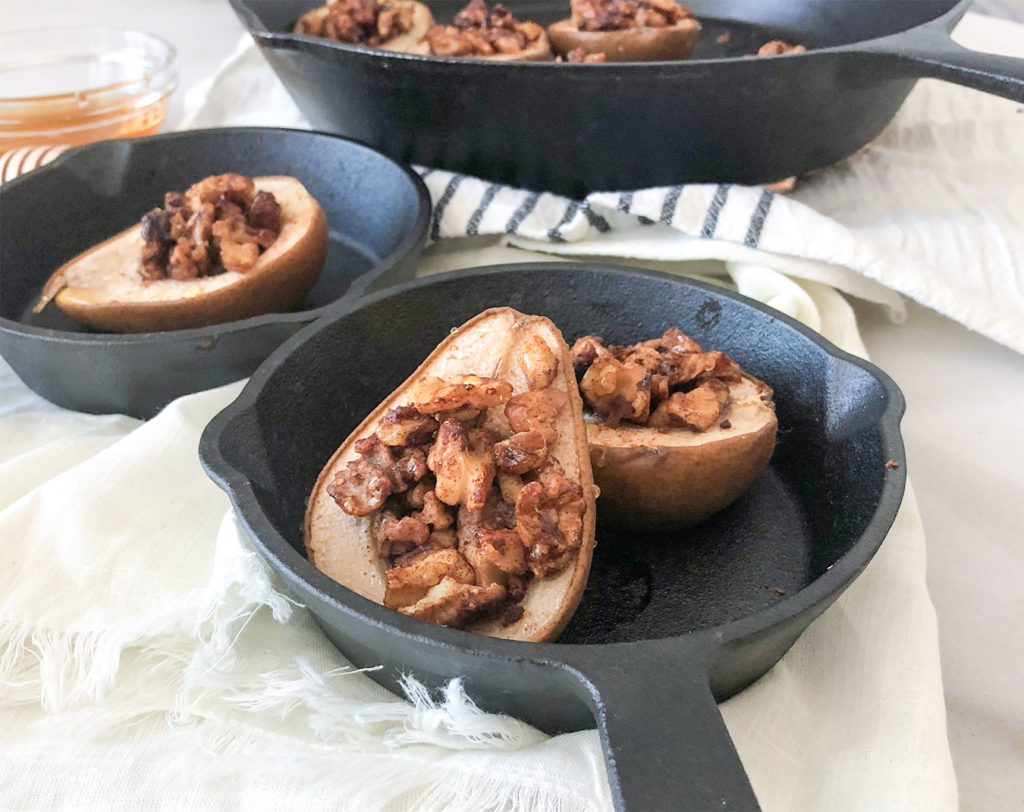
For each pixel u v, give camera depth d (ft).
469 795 0.76
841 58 1.21
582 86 1.23
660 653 0.68
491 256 1.37
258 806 0.76
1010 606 0.97
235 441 0.88
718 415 0.95
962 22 1.91
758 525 0.98
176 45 2.24
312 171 1.44
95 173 1.40
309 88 1.41
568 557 0.83
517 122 1.31
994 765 0.85
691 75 1.21
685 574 0.94
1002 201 1.37
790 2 1.72
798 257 1.25
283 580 0.80
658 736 0.63
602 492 0.94
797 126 1.29
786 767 0.79
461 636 0.70
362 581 0.84
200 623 0.86
